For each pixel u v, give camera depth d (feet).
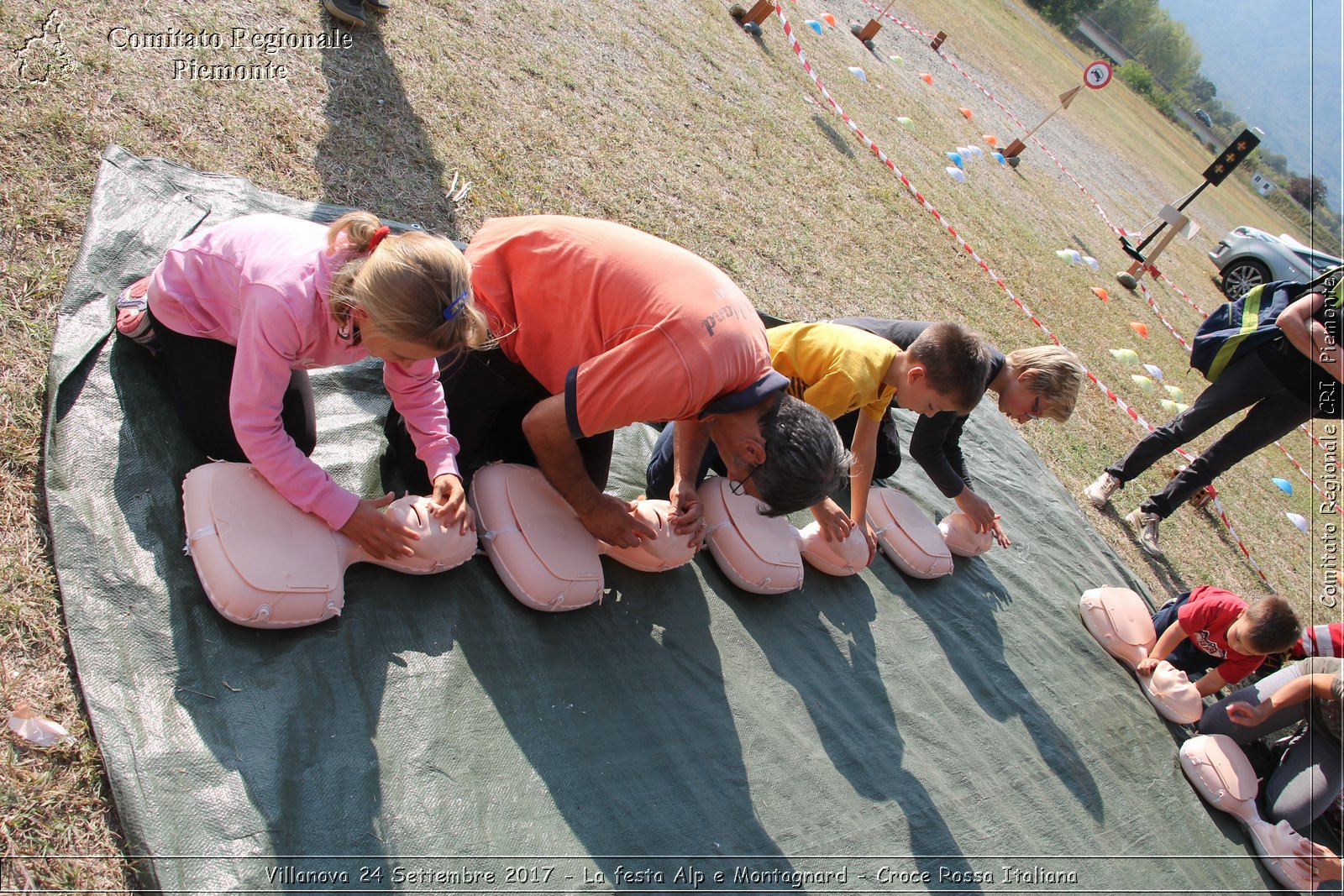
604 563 8.66
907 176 22.93
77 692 5.97
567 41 17.48
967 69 43.73
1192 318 30.25
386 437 8.47
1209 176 28.37
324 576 6.65
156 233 8.83
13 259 8.06
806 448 6.32
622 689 7.76
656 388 6.16
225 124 10.57
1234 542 16.47
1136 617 11.34
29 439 7.05
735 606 9.09
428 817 6.26
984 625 10.75
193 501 6.58
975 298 18.95
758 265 14.93
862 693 9.09
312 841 5.83
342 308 6.12
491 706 7.06
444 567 7.41
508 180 12.80
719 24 23.75
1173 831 9.55
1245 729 10.47
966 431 13.93
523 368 7.59
